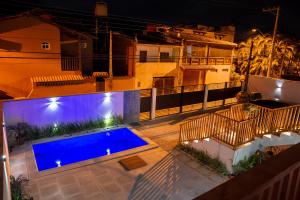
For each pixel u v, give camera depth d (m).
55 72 23.89
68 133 14.88
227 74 36.34
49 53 23.11
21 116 13.61
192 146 13.15
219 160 11.55
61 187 9.70
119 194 9.40
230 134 10.95
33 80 22.31
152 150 13.30
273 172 1.88
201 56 33.28
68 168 11.12
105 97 16.22
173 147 13.80
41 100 14.00
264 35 39.34
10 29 21.27
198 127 12.64
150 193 9.55
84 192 9.43
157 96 19.08
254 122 11.41
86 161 11.83
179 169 11.41
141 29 38.22
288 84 18.52
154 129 16.62
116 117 16.97
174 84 30.56
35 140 13.75
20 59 22.12
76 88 24.23
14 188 8.98
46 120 14.42
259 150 12.06
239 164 11.16
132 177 10.62
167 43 29.52
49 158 12.87
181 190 9.82
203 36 36.56
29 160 11.65
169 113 20.34
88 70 28.62
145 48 27.66
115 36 29.94
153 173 10.99
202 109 22.08
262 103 18.52
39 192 9.33
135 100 17.50
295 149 2.31
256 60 39.16
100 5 29.16
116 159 12.17
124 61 28.94
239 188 1.66
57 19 31.48
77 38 26.64
